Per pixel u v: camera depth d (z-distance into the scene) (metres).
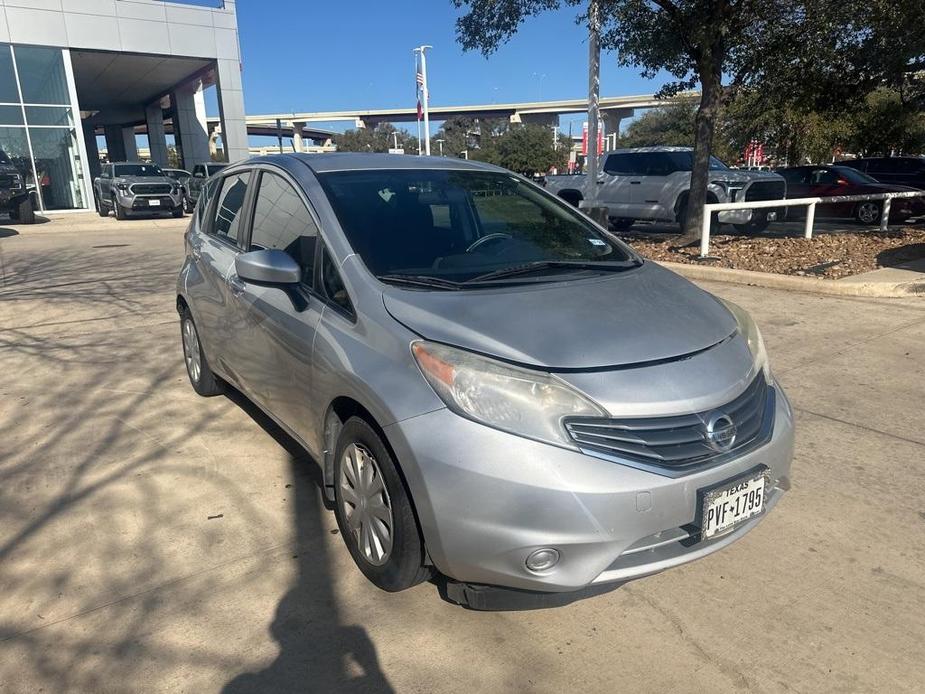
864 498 3.66
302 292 3.34
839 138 28.00
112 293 9.32
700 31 10.25
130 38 27.55
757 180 13.10
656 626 2.74
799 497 3.67
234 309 4.02
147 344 6.69
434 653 2.60
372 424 2.79
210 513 3.56
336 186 3.59
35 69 25.88
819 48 11.63
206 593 2.94
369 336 2.86
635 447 2.46
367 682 2.46
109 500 3.69
